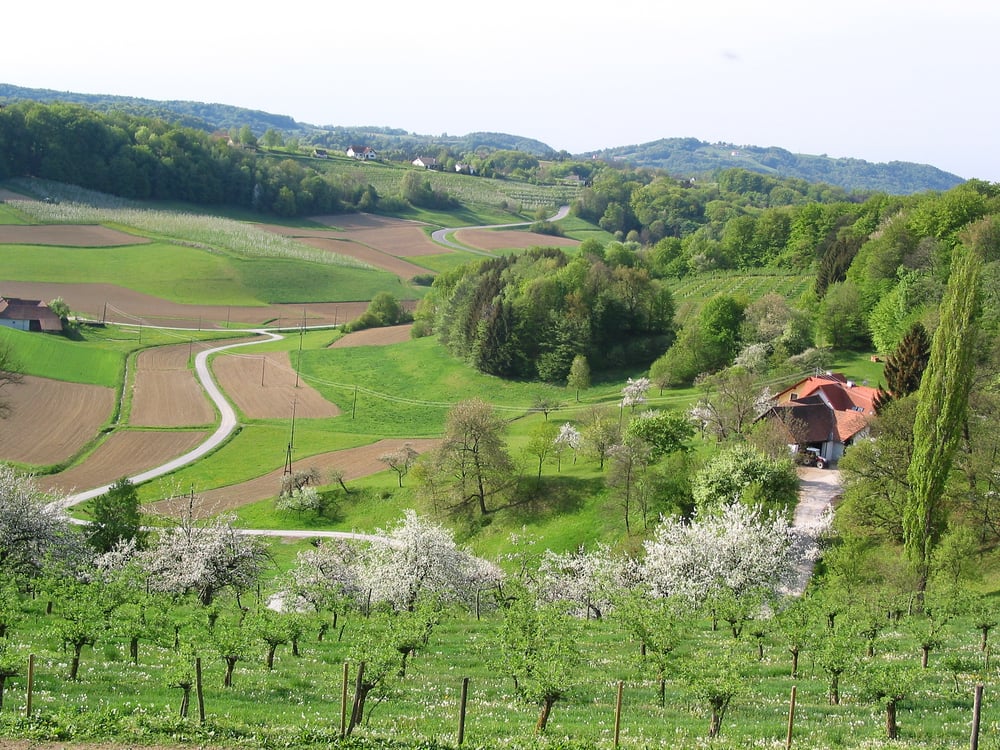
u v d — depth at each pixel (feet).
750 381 350.23
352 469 373.40
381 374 536.83
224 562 190.80
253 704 111.55
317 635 162.40
